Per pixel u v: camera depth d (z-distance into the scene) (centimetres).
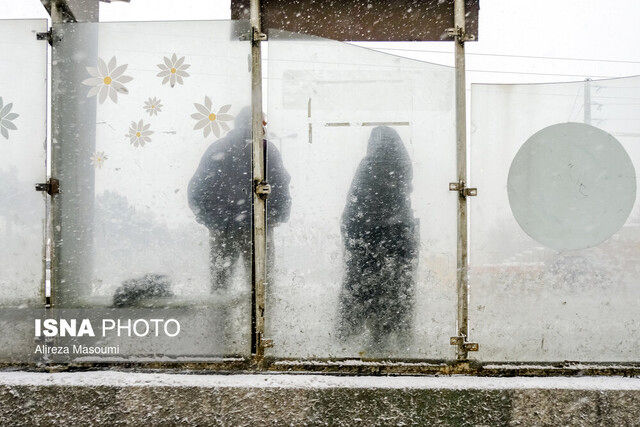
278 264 267
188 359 265
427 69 267
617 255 263
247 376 255
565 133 265
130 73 267
